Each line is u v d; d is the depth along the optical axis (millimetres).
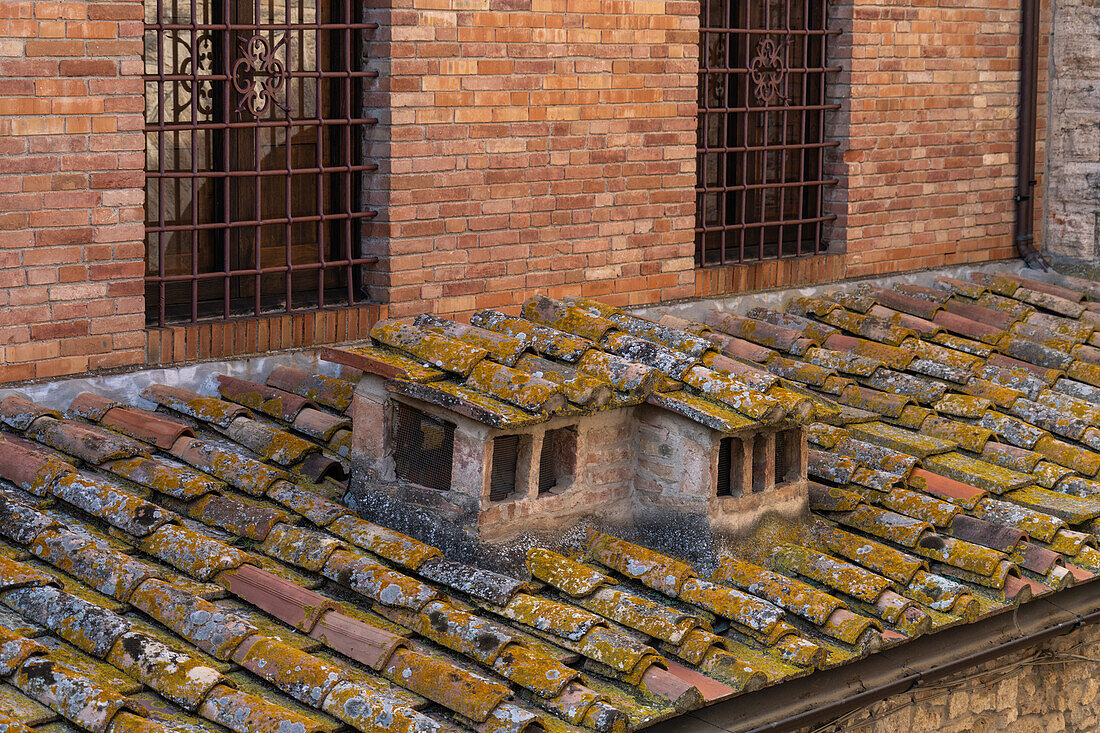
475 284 7211
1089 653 6777
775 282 8750
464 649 4562
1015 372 8086
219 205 6625
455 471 5352
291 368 6559
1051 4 10195
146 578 4656
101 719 3840
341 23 6703
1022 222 10250
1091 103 10047
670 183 8039
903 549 6168
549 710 4324
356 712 4082
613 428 5762
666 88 7918
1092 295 9984
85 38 5758
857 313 8750
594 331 6230
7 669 4008
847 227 9078
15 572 4543
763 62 8438
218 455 5680
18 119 5605
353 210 6988
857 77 8922
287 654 4305
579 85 7480
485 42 7035
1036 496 6855
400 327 5809
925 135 9477
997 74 9906
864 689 5242
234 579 4836
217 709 4016
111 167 5922
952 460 7043
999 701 6344
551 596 5230
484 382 5430
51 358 5859
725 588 5305
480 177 7133
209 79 6270
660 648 4902
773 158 8992
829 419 7199
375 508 5566
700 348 6273
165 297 6535
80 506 5133
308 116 6852
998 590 5902
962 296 9391
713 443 5637
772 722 4871
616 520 5820
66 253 5836
